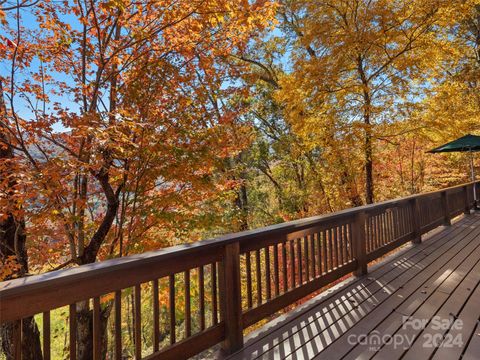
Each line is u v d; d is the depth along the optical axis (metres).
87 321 5.12
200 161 5.41
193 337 2.13
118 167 4.73
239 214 7.51
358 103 9.01
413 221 5.43
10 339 4.17
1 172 3.97
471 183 8.66
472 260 4.32
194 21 4.92
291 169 14.22
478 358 1.98
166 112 5.30
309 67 8.58
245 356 2.24
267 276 2.76
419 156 13.95
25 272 4.71
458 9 7.62
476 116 9.56
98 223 5.49
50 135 4.57
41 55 4.71
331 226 3.54
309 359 2.17
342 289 3.44
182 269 2.11
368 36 7.78
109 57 5.04
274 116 14.31
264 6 4.92
